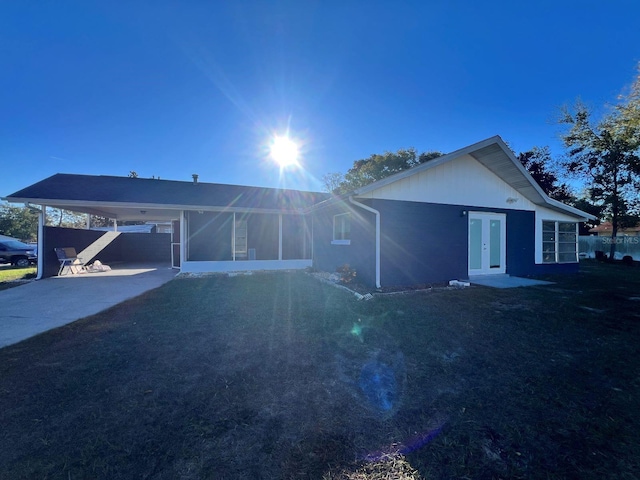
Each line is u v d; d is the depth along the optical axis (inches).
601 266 601.0
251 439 84.4
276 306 237.3
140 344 157.2
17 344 156.8
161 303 246.4
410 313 218.1
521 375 124.7
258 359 139.6
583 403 104.0
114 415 95.1
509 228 404.5
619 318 206.5
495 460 77.4
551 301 257.3
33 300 258.7
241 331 178.4
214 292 292.7
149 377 121.0
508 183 402.3
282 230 489.1
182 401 103.7
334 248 409.7
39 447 80.3
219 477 70.7
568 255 466.9
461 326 188.4
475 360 139.3
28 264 639.1
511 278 381.7
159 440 83.5
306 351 149.3
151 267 528.4
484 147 343.6
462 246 364.8
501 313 218.8
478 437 86.2
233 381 118.4
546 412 98.7
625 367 132.0
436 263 346.6
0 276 427.8
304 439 84.7
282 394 109.0
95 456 77.2
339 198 324.2
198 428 89.0
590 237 855.7
